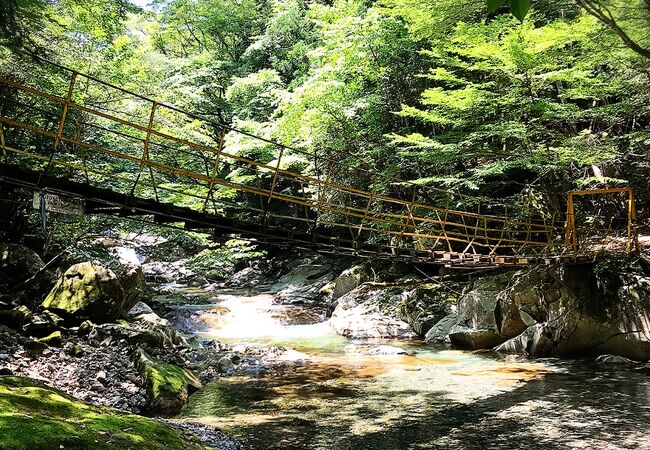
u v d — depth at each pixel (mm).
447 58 14094
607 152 11898
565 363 10555
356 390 8672
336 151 18000
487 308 12703
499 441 6293
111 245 14906
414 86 18344
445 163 15875
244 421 7031
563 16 14078
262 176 20703
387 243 18391
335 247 9070
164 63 24734
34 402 3574
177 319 15984
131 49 21047
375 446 6141
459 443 6242
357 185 18906
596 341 11086
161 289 21359
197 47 30438
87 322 9547
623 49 10281
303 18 26172
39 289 10867
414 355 11734
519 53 11258
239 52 29641
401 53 18016
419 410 7523
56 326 8992
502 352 11891
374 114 18609
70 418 3529
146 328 10609
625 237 14359
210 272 25047
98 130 14078
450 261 10789
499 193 18391
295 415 7309
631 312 10789
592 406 7562
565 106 12656
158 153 15680
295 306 18984
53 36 11891
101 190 6648
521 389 8586
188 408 7648
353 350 12383
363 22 17391
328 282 21547
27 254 11211
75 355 8125
